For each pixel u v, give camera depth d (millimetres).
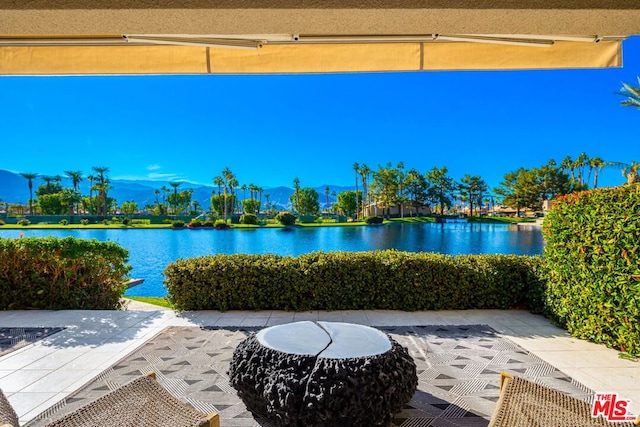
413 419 2420
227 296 5117
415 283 5113
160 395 1832
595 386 2889
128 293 10562
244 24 1411
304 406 1944
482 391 2795
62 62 1771
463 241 24406
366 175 57625
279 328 2516
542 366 3260
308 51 1821
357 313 4984
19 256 5355
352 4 1310
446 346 3744
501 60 1784
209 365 3246
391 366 2090
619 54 1659
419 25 1428
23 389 2846
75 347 3727
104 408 1726
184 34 1509
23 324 4543
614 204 3633
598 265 3758
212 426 1621
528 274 5086
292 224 40062
